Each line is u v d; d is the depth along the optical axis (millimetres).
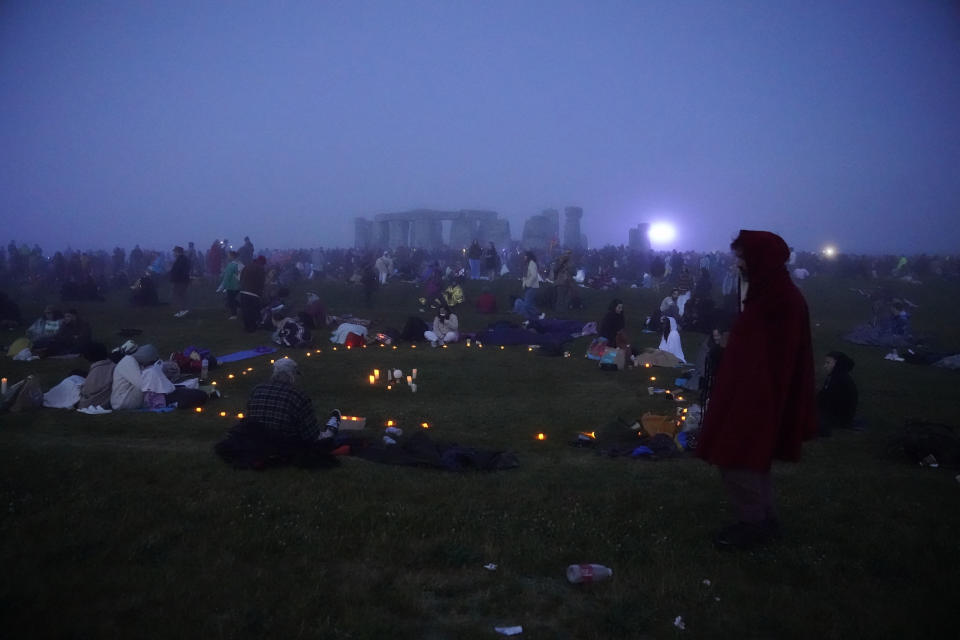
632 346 16734
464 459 6926
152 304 24531
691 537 5129
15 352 13633
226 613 3871
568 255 24047
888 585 4395
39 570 4332
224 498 5656
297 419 7043
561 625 3871
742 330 4867
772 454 4824
